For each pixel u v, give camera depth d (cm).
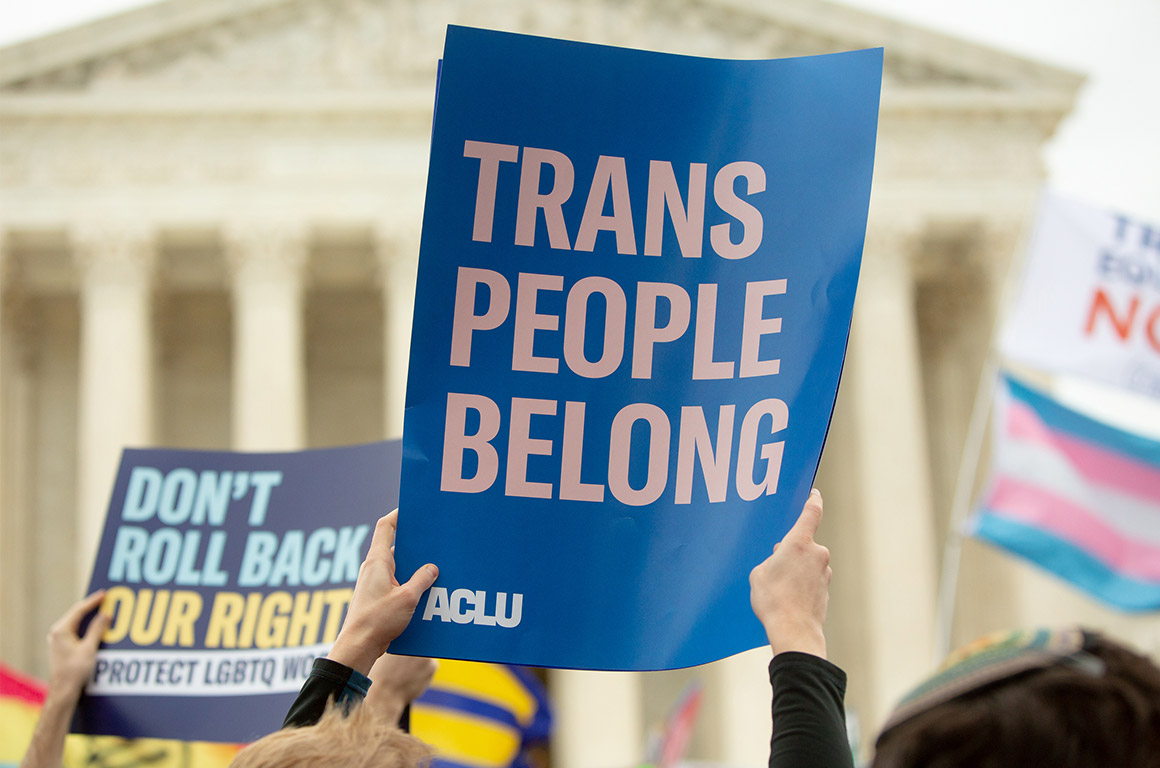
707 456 533
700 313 541
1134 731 305
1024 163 5656
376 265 5941
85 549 5091
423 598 528
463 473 535
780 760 392
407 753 409
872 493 5328
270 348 5359
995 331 5531
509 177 546
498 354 540
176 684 812
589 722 5125
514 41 551
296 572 830
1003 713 308
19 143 5500
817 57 548
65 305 6225
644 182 548
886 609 5184
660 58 553
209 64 5684
